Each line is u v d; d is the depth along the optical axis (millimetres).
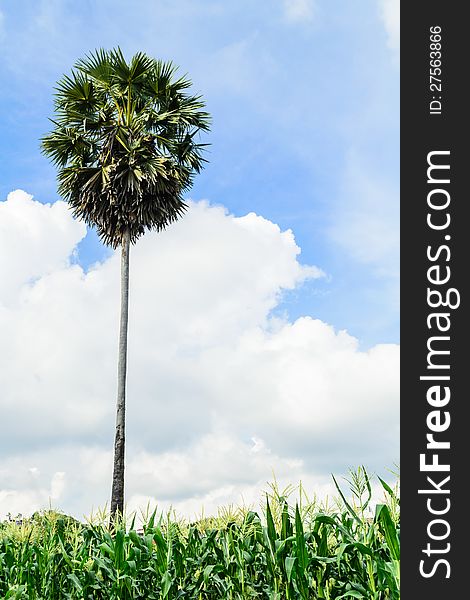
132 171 14844
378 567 3197
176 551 4328
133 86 15852
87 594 4434
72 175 15344
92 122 15711
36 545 5031
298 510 3475
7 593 4547
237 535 4113
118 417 13289
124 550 4387
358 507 3467
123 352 13750
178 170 15359
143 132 15453
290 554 3607
